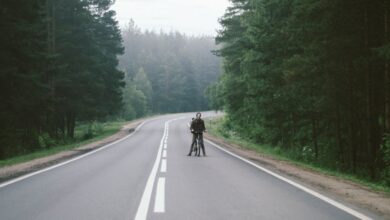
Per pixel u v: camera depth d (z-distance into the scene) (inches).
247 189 401.7
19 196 360.5
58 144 1379.2
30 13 1053.8
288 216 286.8
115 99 2134.6
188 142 1312.7
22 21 1007.0
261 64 1096.8
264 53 1056.2
